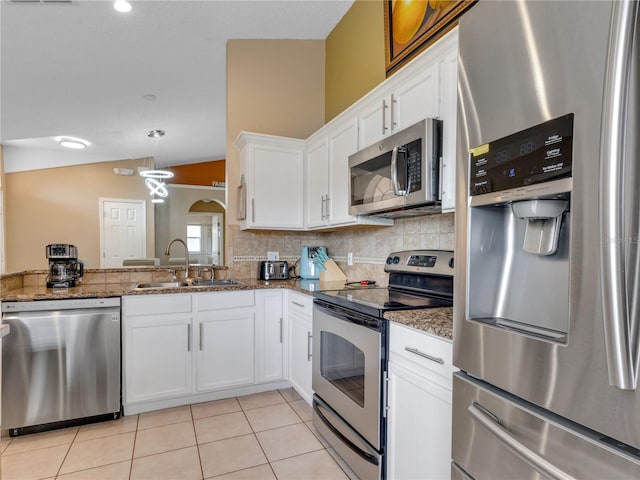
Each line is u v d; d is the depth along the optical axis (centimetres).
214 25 303
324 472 183
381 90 206
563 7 75
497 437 89
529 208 88
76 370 229
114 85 371
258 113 340
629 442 63
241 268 329
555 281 92
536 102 81
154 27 285
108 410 236
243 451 202
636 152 61
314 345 221
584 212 70
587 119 70
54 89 362
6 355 216
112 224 621
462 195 103
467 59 101
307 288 247
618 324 62
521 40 84
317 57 359
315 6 303
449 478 120
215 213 755
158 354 251
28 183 564
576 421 72
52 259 262
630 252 62
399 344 147
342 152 251
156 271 306
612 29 62
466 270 102
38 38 275
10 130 468
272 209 301
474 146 99
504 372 89
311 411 251
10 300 217
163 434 220
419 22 227
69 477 180
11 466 189
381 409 154
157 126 505
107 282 291
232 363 272
